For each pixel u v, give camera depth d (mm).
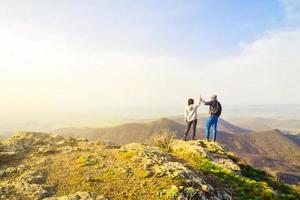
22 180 12289
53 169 13648
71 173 13195
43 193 11336
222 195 12859
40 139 18641
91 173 13203
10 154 15156
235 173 16688
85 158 14891
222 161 18516
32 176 12664
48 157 15242
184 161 17125
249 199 13453
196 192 11789
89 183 12227
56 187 11969
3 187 11711
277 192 16500
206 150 19594
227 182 14828
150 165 13969
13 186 11797
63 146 17500
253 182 15352
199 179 13219
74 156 15383
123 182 12328
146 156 15219
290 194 17109
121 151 16391
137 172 13172
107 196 11227
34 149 16516
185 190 11680
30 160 14773
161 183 12148
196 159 17781
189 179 12711
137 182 12289
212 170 15922
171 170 13281
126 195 11328
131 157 15211
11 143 17031
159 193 11414
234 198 13164
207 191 12258
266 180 18625
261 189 14688
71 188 11875
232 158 20188
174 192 11312
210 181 14328
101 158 15039
